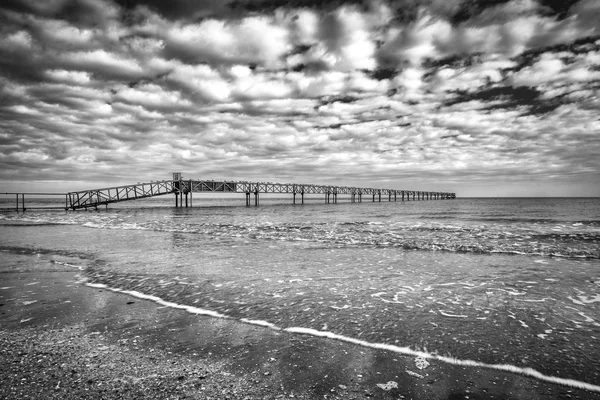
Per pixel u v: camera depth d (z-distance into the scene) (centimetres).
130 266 869
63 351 390
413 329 450
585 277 745
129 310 534
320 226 2023
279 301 577
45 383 321
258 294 618
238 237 1505
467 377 326
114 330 453
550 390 302
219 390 307
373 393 299
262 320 488
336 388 308
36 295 621
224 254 1052
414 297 598
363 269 834
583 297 594
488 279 731
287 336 430
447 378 325
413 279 732
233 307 546
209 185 5825
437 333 436
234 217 3061
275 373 337
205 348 396
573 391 299
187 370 345
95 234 1664
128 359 370
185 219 2781
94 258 992
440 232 1658
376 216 3162
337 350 389
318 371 340
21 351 392
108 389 309
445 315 504
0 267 879
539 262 920
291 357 371
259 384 316
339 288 659
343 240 1384
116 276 762
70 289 661
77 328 462
